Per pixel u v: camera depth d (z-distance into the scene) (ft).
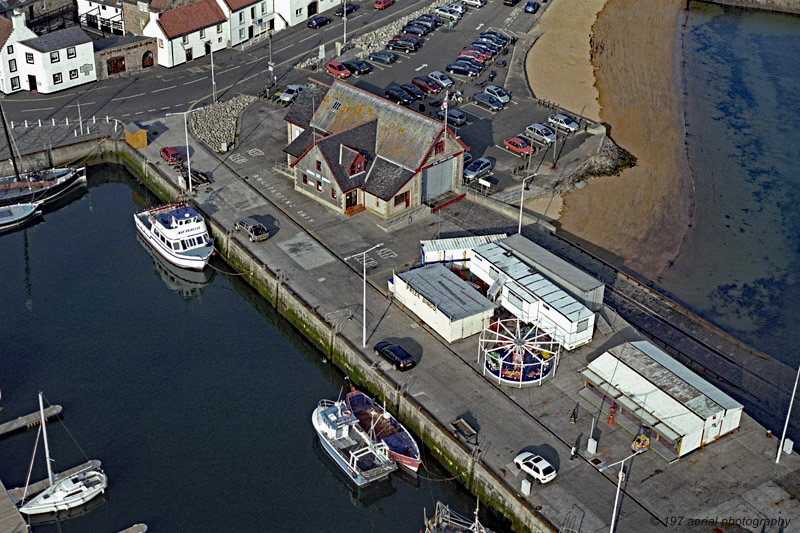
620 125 517.14
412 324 354.95
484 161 450.71
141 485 300.61
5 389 336.08
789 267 412.77
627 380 315.78
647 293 381.19
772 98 564.30
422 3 646.74
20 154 454.81
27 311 376.68
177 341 365.20
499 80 549.13
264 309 386.73
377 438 309.63
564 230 423.64
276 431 323.57
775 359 354.74
